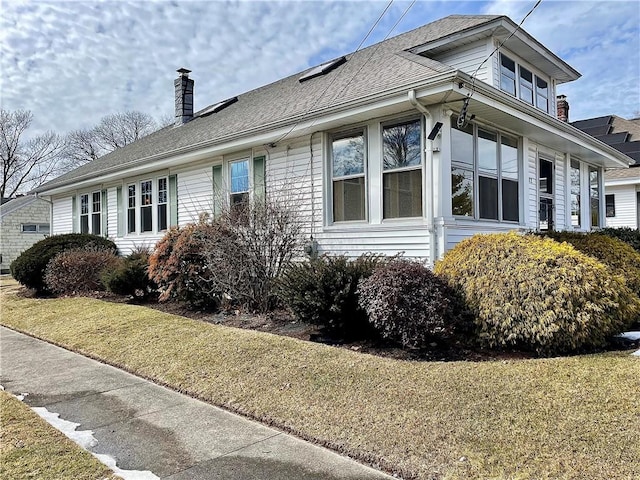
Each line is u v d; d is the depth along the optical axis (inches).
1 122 1389.0
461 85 234.2
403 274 202.8
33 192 724.7
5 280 676.1
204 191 421.4
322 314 221.9
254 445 129.8
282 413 148.3
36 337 291.0
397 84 252.5
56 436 136.4
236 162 389.4
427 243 261.0
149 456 123.9
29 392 183.0
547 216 407.8
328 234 313.0
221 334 240.4
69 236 518.0
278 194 343.9
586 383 145.4
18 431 140.2
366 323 223.8
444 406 139.5
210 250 293.7
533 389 144.9
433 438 122.2
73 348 254.4
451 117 274.1
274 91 472.7
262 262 290.8
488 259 208.2
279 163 349.7
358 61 398.0
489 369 166.1
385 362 183.5
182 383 185.2
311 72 435.8
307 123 305.9
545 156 396.8
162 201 475.8
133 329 270.7
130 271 371.6
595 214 524.1
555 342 181.6
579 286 183.8
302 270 239.5
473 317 200.8
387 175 284.5
